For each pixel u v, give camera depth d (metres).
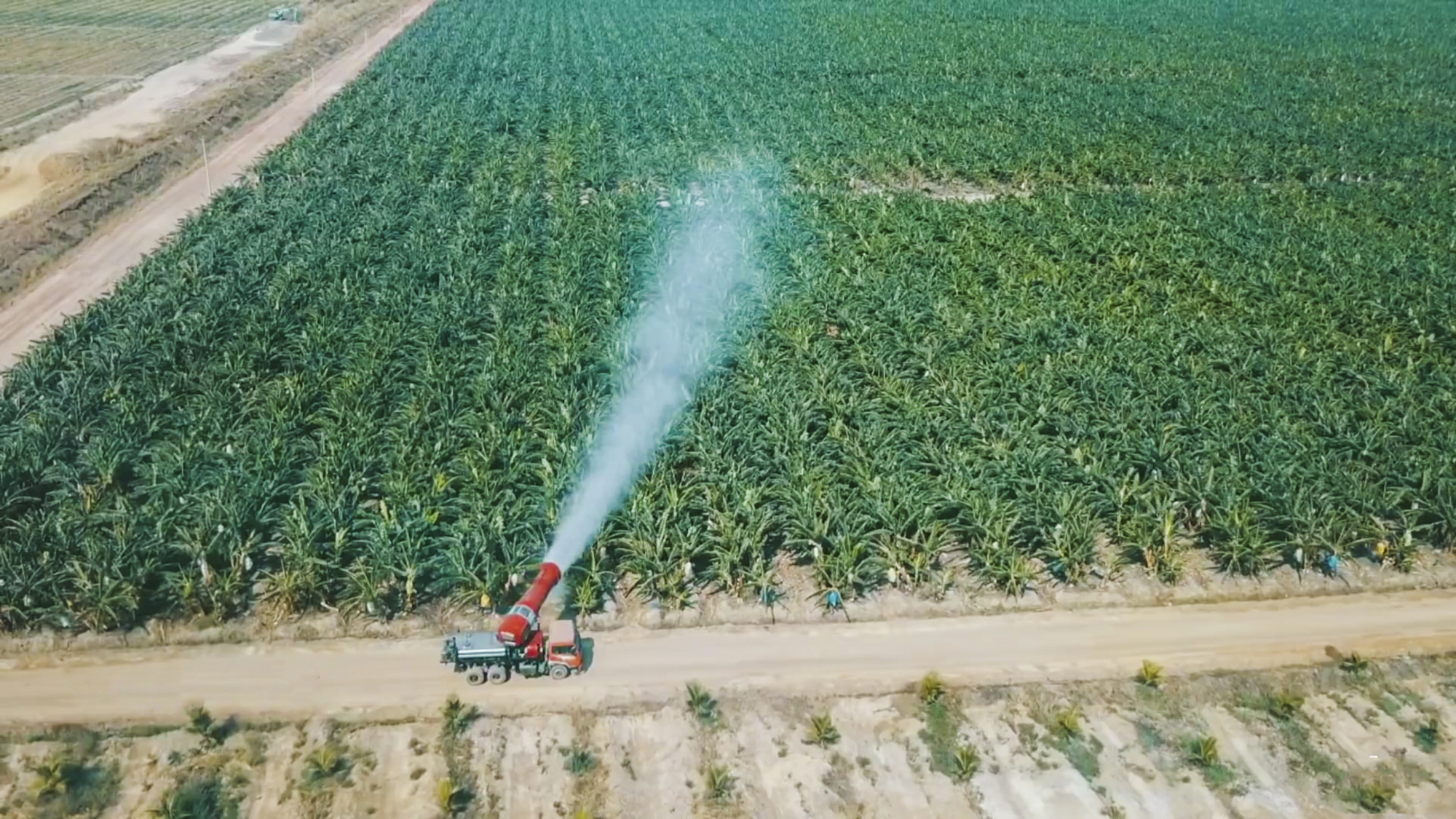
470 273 57.75
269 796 29.28
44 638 34.28
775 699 32.94
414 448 41.97
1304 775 30.86
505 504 38.78
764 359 49.22
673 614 36.19
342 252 59.91
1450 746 31.86
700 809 29.42
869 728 32.06
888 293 55.28
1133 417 44.16
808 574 38.19
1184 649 35.22
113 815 28.66
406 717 31.81
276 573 36.66
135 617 35.03
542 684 33.19
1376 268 60.94
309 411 45.03
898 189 75.75
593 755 30.91
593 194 72.75
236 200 68.50
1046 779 30.56
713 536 37.72
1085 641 35.56
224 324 51.88
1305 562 38.94
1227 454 42.53
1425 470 40.47
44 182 76.75
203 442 42.16
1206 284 58.09
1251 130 88.56
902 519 38.41
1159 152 82.50
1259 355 49.75
